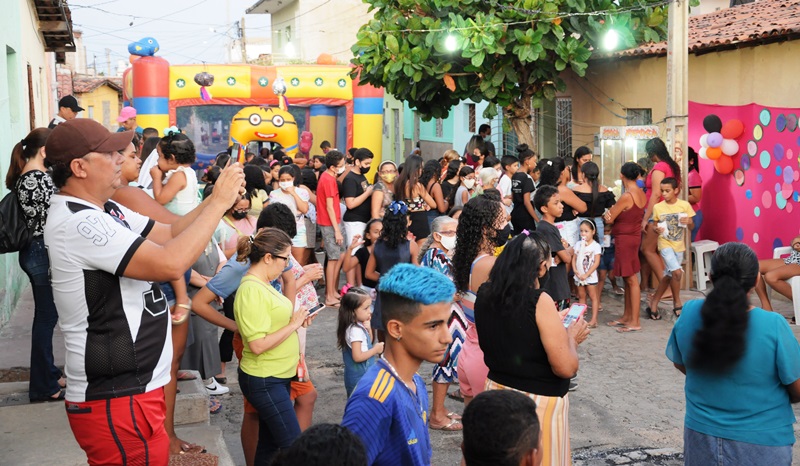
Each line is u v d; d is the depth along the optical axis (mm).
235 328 5906
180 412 6414
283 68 23797
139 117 22219
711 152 12461
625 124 15148
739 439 4355
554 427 4625
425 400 3473
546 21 13648
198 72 22875
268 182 13469
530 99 15594
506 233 8195
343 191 11930
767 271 10078
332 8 39875
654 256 10914
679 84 11617
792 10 13273
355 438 2631
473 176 12273
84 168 3502
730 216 12695
